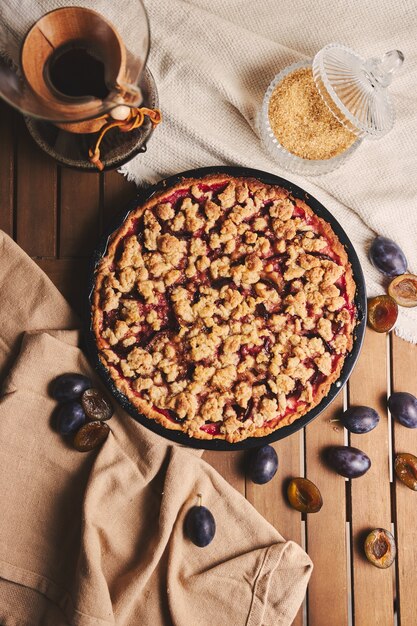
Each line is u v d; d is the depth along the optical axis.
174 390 0.78
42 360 0.80
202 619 0.81
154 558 0.79
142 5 0.70
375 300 0.85
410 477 0.85
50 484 0.81
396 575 0.86
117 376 0.78
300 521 0.85
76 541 0.81
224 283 0.79
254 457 0.82
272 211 0.80
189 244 0.80
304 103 0.82
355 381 0.86
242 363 0.79
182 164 0.84
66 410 0.79
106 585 0.78
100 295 0.79
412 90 0.87
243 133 0.85
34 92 0.68
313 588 0.85
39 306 0.82
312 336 0.80
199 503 0.82
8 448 0.80
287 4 0.86
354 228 0.86
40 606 0.81
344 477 0.85
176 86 0.85
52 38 0.68
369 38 0.87
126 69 0.69
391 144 0.86
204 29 0.84
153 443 0.81
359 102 0.81
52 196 0.84
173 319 0.79
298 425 0.79
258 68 0.85
